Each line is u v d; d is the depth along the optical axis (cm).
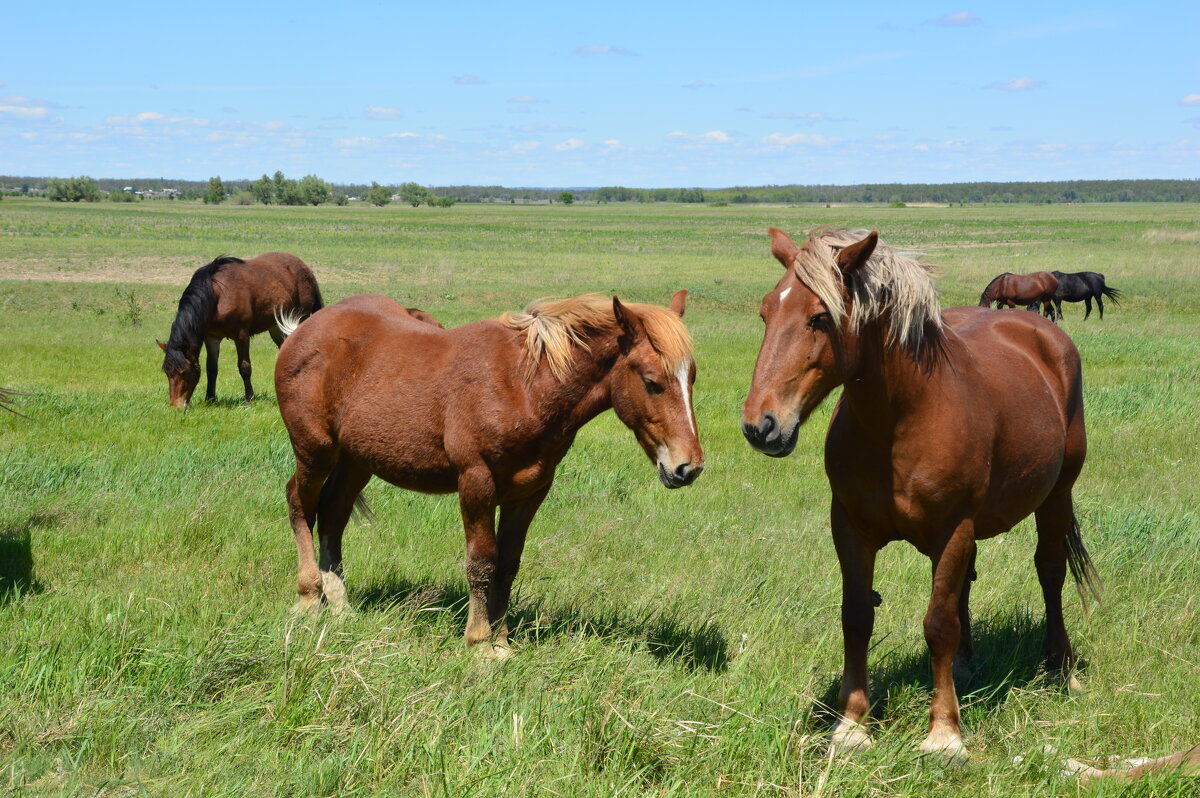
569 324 454
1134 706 410
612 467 896
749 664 448
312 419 531
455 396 471
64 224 6372
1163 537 642
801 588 576
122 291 2812
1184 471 870
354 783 323
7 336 1973
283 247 4856
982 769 359
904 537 392
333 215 10894
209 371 1266
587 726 357
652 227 8831
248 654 405
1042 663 474
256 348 1975
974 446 373
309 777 321
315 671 390
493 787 314
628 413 444
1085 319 2670
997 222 9150
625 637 484
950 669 381
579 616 517
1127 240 6128
